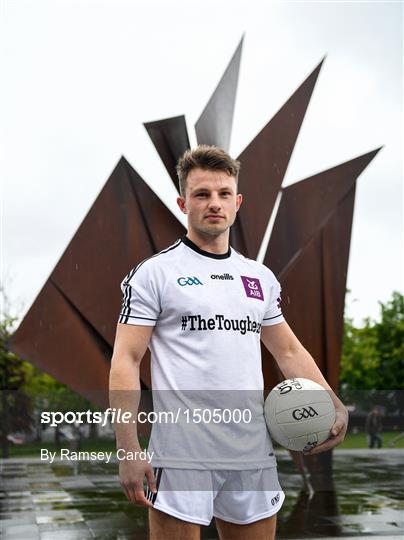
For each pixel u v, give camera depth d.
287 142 9.11
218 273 2.58
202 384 2.46
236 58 8.73
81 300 8.24
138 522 7.34
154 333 2.56
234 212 2.65
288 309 8.97
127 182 8.48
